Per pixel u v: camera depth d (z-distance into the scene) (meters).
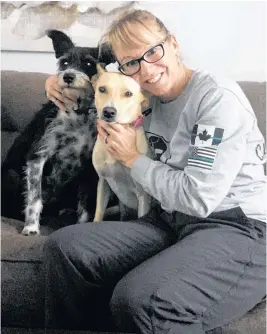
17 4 1.82
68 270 1.45
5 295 1.59
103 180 1.77
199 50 1.74
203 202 1.39
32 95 1.84
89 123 1.77
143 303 1.24
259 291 1.39
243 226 1.41
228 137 1.38
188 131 1.49
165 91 1.53
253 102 1.70
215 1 1.72
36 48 1.83
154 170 1.47
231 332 1.32
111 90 1.61
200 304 1.29
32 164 1.82
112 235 1.49
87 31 1.78
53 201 1.81
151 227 1.54
